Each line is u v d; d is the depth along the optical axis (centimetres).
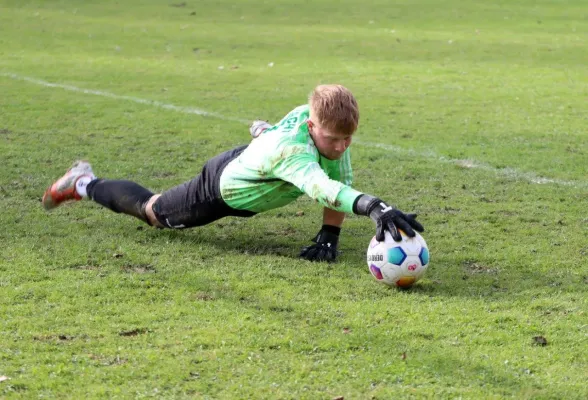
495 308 708
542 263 834
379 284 763
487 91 2016
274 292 736
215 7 4016
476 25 3484
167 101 1841
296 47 2811
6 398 540
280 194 808
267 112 1725
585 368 596
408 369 587
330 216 841
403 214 727
